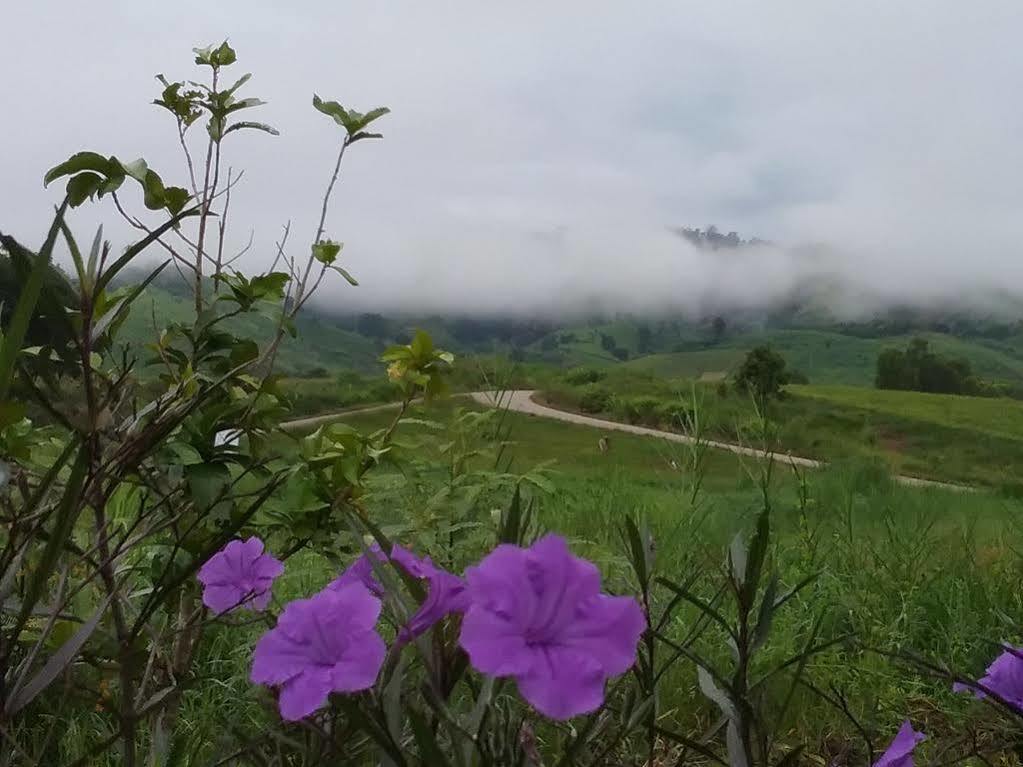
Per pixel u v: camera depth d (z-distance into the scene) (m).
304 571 3.53
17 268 1.32
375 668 1.16
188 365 2.25
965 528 5.67
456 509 3.20
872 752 1.75
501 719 1.27
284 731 1.57
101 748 1.48
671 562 3.57
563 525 4.34
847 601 3.89
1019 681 1.85
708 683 1.61
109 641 1.69
